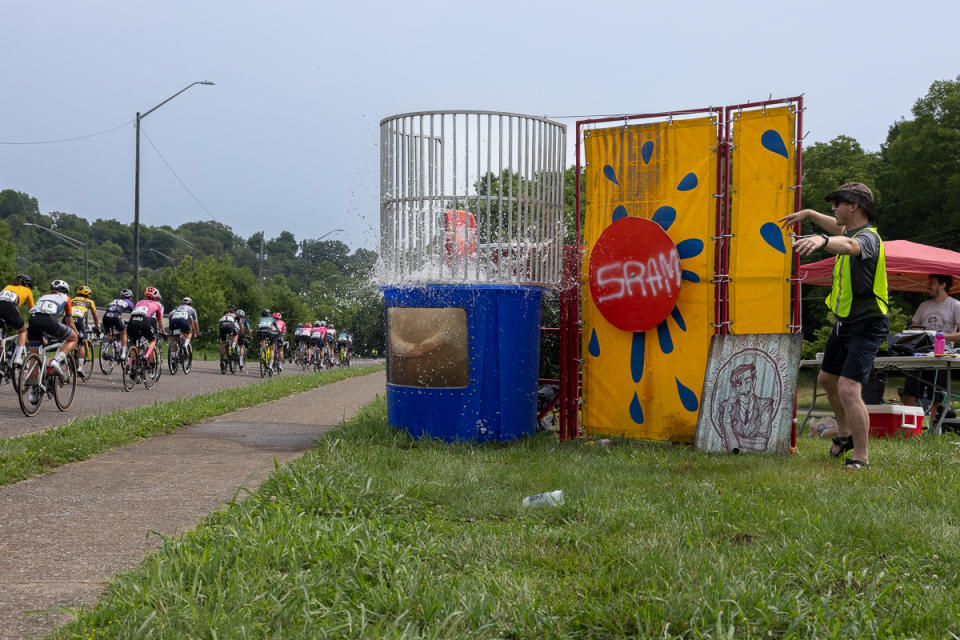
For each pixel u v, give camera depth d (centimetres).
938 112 3678
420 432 742
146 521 431
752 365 712
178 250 19538
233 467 606
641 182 773
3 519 436
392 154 763
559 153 796
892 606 298
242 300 8575
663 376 764
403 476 524
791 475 557
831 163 4275
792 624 275
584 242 804
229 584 302
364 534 378
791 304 706
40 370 980
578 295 806
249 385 1480
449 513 447
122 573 325
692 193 748
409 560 343
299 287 13225
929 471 555
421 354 741
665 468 593
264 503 443
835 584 324
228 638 259
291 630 269
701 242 745
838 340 623
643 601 298
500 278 745
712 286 740
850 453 674
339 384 1747
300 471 508
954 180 3566
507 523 425
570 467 586
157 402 1044
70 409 1065
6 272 6562
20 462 584
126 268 17912
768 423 697
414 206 748
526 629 280
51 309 1013
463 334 734
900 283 1305
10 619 287
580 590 314
